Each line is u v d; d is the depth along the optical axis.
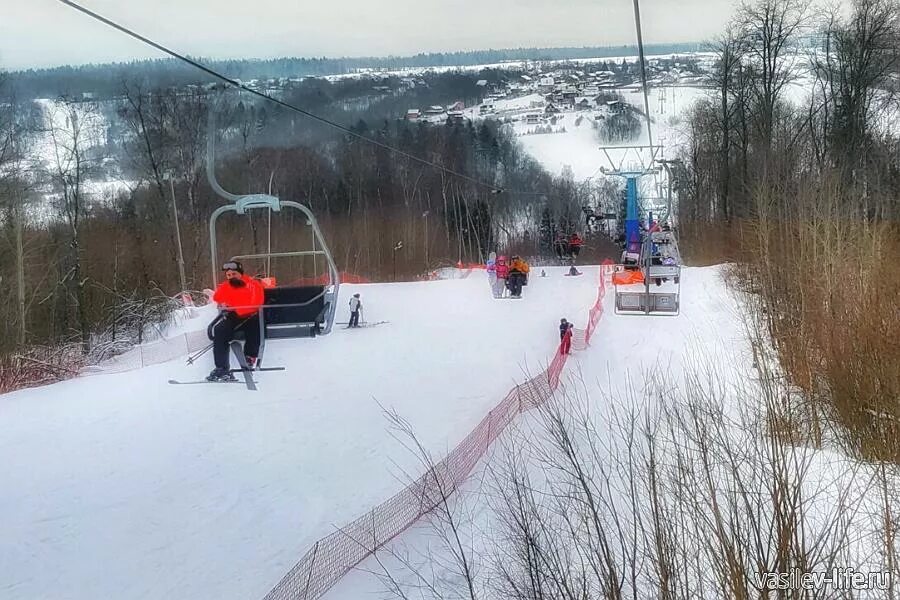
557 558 7.29
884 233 18.75
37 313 35.03
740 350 17.05
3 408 15.94
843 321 12.79
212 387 17.00
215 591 8.30
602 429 11.93
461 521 9.57
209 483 11.21
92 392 17.19
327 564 8.37
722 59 42.38
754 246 23.92
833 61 37.50
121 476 11.55
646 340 20.02
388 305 29.92
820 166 27.39
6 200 33.06
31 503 10.58
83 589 8.37
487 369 18.14
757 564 6.50
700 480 8.06
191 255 43.56
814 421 11.25
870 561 7.44
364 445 12.78
